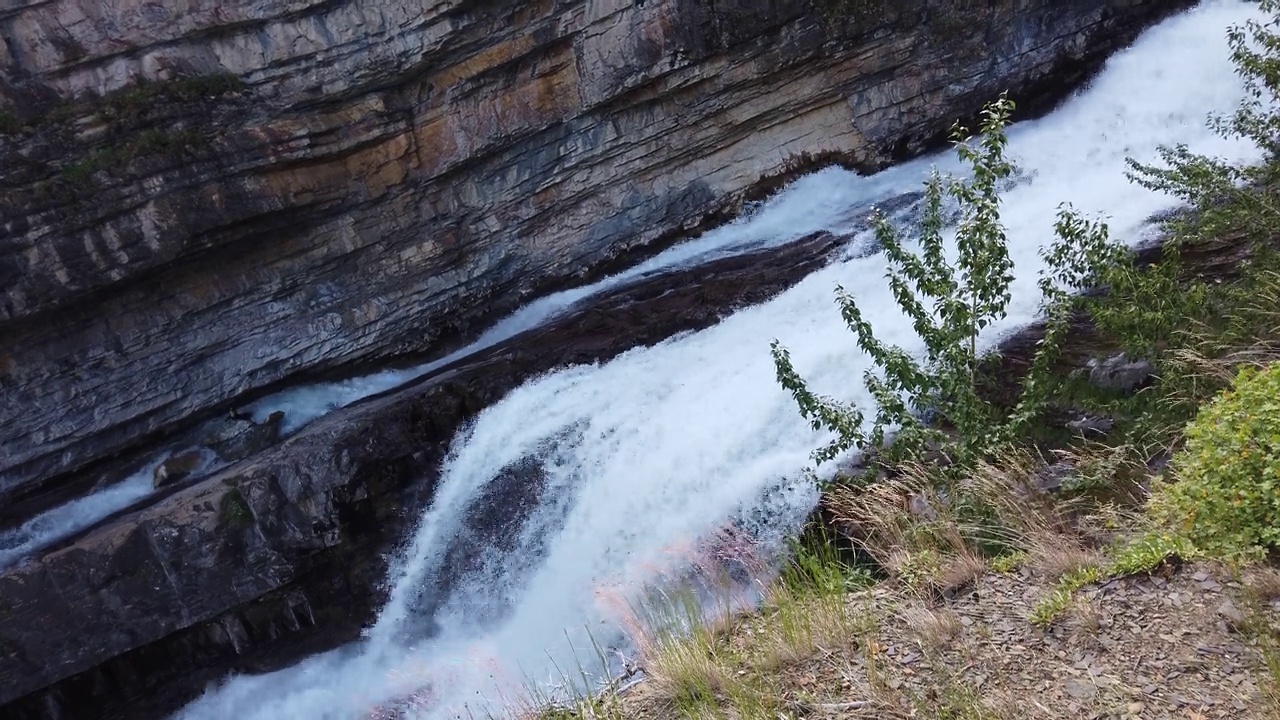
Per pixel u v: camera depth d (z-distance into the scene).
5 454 12.83
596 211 14.78
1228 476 4.36
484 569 10.30
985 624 4.41
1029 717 3.66
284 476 10.88
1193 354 6.02
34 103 12.14
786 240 13.59
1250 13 12.06
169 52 12.85
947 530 5.46
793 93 14.07
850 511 6.54
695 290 12.68
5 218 11.77
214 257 13.37
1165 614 4.02
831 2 13.28
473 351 14.66
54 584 10.45
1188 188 8.31
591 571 9.30
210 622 10.67
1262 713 3.31
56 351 12.86
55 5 12.17
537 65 13.98
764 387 9.34
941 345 6.38
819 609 4.95
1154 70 12.59
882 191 13.70
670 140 14.43
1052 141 12.86
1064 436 6.69
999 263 6.13
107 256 12.35
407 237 14.44
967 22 13.35
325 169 13.63
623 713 4.75
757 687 4.43
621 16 13.55
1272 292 6.51
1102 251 6.55
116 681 10.73
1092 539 5.21
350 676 10.39
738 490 8.45
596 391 10.96
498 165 14.46
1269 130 8.59
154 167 12.41
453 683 9.32
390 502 11.16
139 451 13.72
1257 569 4.00
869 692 4.13
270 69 13.25
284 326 14.03
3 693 10.12
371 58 13.38
